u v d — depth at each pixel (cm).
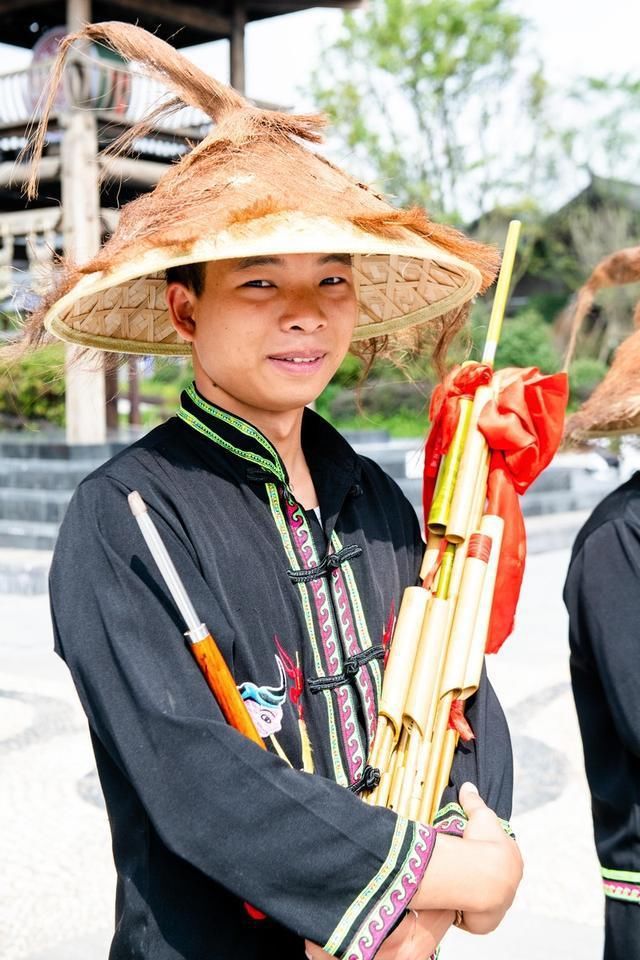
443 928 113
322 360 128
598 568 165
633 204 2533
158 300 144
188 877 115
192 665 112
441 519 139
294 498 131
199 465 128
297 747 120
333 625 129
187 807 104
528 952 270
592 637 164
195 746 105
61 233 1023
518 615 675
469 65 2312
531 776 388
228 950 114
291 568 128
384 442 1448
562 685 502
